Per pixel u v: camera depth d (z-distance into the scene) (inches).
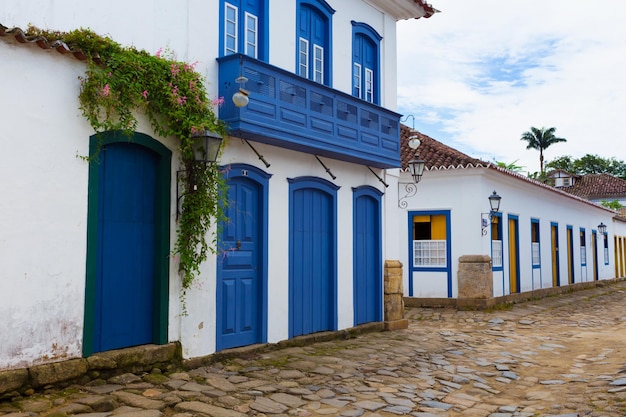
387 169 496.7
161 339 293.1
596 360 389.7
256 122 330.6
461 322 571.5
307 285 402.0
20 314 233.0
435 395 292.4
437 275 674.8
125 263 284.8
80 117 258.4
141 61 278.8
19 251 233.6
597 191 2030.0
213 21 334.3
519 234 765.9
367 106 439.5
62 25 260.2
